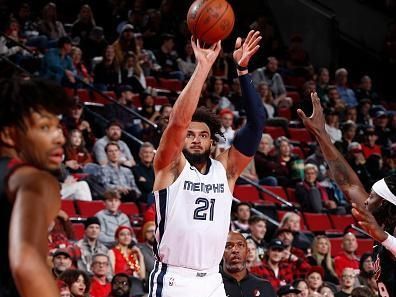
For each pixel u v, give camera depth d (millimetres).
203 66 5223
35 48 17453
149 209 11789
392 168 17938
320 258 13039
